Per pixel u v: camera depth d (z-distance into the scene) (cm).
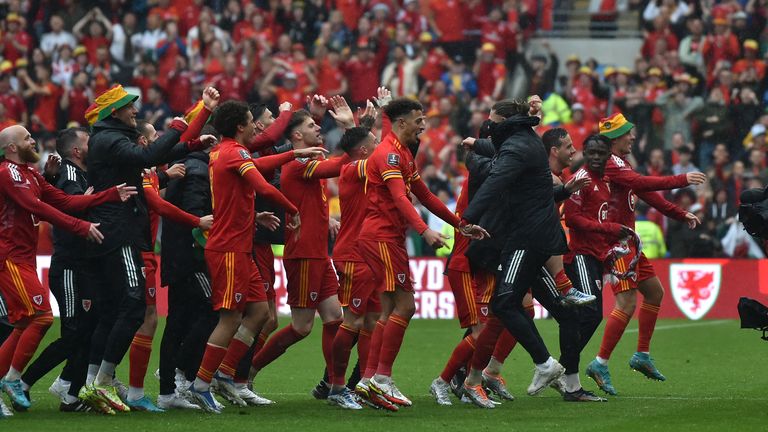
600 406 1983
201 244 1925
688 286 3866
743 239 4250
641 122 4706
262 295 1955
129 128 1895
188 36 5209
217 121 1895
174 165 2014
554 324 3722
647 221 4194
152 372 2555
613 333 2216
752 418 1806
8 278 1834
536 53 5356
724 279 3831
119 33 5269
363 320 2059
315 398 2148
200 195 2012
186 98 4988
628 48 5366
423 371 2611
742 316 1872
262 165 1911
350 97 5012
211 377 1886
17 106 5022
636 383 2383
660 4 5194
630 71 5119
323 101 2147
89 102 5041
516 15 5200
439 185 4481
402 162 1858
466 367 2125
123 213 1856
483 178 1992
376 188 1880
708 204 4316
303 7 5253
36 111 5012
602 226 2134
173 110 4988
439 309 3950
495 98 5034
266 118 2155
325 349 2116
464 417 1828
